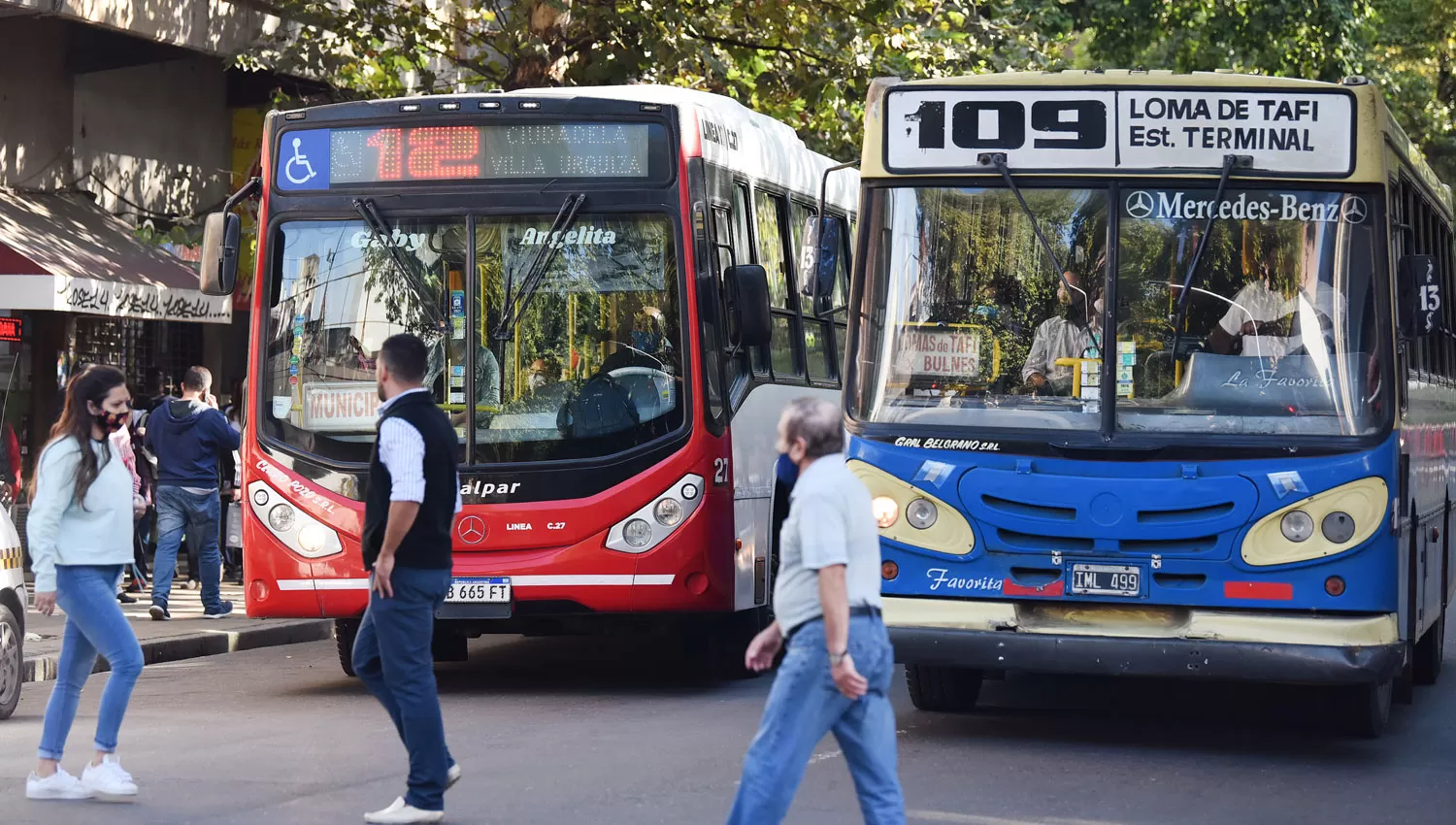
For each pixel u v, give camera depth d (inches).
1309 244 500.4
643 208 617.6
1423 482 550.0
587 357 616.4
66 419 433.7
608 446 611.2
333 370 622.5
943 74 1120.2
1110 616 496.7
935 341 513.7
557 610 608.4
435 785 398.3
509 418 614.2
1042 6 1537.9
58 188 1099.3
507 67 1115.9
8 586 571.8
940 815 414.0
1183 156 506.6
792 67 1117.7
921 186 519.2
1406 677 619.2
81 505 428.8
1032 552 499.2
